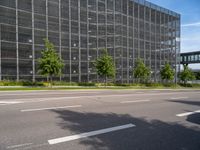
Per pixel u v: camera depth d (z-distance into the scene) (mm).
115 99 15039
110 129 6777
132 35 55000
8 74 36062
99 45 48812
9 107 10328
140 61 46188
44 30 40938
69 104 11789
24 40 38250
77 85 37312
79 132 6359
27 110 9594
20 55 37656
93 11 48344
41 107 10500
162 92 24578
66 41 43969
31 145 5188
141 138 5965
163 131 6770
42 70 28078
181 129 7098
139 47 56625
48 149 4953
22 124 7102
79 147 5137
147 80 55625
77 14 45875
